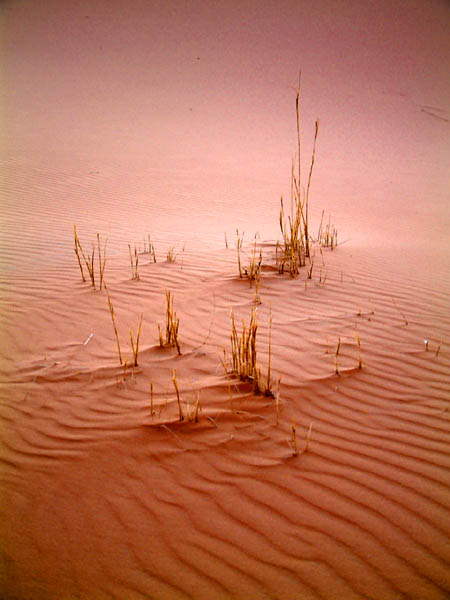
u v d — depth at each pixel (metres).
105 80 28.67
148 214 9.59
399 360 3.95
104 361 3.91
